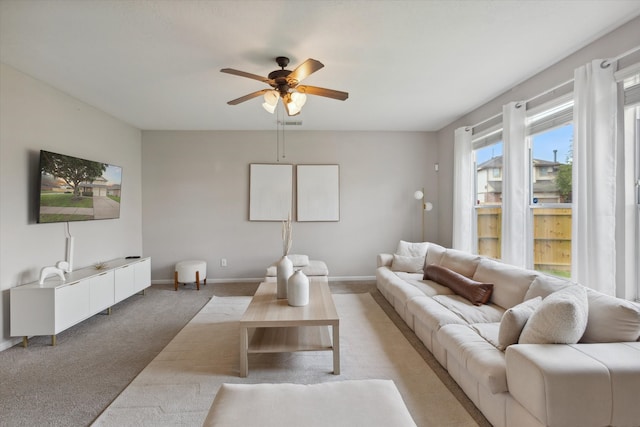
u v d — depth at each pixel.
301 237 5.54
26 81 3.18
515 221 3.47
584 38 2.58
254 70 3.11
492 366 1.76
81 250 3.92
